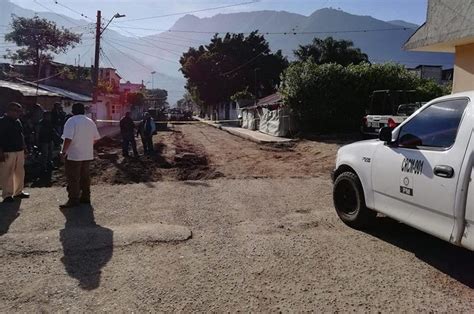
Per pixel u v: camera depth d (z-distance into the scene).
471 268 4.41
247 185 9.09
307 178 10.04
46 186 9.73
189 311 3.57
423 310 3.55
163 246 5.10
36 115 13.39
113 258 4.73
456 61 10.20
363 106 21.36
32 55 35.56
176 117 58.88
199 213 6.68
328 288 3.97
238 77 57.09
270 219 6.31
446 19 9.67
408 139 4.75
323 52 46.09
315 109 21.25
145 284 4.07
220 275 4.27
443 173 4.02
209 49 61.09
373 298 3.77
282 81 23.12
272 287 4.00
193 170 11.93
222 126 39.88
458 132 4.00
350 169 5.91
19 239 5.30
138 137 23.47
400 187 4.69
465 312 3.52
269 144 19.45
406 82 21.34
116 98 44.31
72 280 4.17
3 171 7.38
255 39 59.00
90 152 7.15
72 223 6.10
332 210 6.80
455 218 3.89
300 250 4.95
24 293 3.90
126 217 6.44
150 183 9.38
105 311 3.57
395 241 5.25
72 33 36.62
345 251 4.91
